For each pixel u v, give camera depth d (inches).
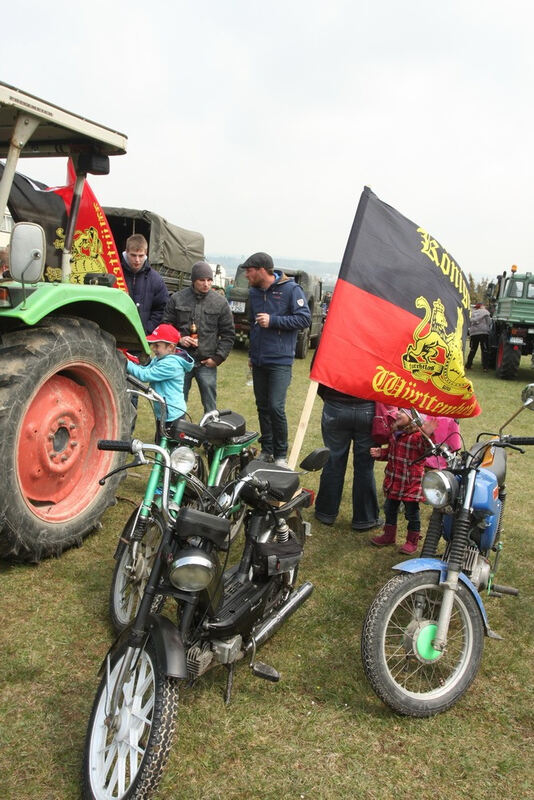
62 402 144.7
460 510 107.5
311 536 172.1
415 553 163.5
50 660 110.7
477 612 106.3
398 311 137.5
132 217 452.1
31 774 87.0
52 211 159.3
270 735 97.3
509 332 492.1
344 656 119.0
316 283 608.1
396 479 158.2
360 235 138.9
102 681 87.5
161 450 91.1
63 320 143.1
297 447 138.6
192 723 98.4
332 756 93.7
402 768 92.4
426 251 145.3
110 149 156.0
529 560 165.2
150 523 108.9
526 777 92.0
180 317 217.9
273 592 115.4
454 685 105.0
